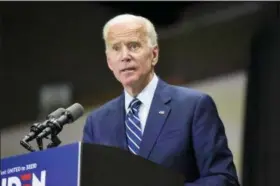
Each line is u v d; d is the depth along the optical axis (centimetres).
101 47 1582
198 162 688
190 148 697
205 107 711
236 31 1429
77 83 1589
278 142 1310
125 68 708
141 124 722
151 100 731
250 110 1363
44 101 1609
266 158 1323
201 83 1449
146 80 732
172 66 1491
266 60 1366
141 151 692
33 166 541
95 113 775
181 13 1513
